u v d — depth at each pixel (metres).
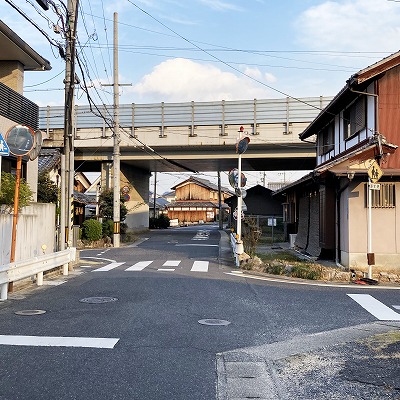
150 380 4.70
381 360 5.43
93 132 31.23
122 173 35.97
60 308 8.12
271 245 25.80
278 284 11.46
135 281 11.52
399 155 13.76
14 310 7.93
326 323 7.35
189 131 29.95
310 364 5.34
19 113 14.70
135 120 30.58
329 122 19.16
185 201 77.62
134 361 5.28
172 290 10.19
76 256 15.97
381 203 13.54
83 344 5.91
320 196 17.11
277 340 6.34
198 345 6.00
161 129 30.22
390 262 13.39
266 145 29.45
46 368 4.98
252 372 5.05
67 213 15.21
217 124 29.53
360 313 8.11
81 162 35.94
